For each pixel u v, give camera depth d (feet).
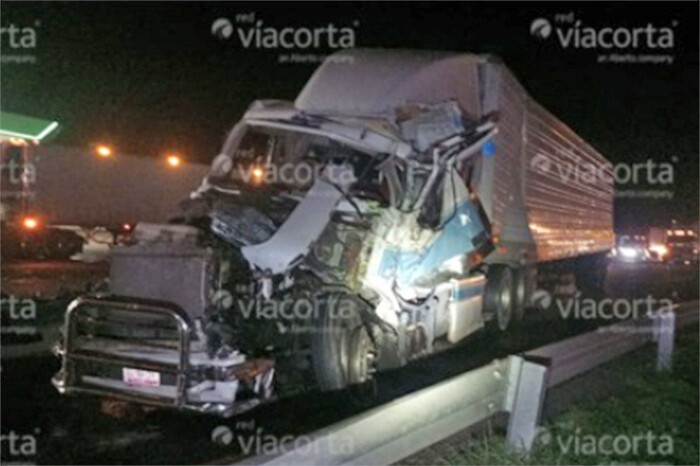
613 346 27.81
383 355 29.27
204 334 22.39
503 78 41.88
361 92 34.19
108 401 25.96
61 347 22.91
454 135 33.86
